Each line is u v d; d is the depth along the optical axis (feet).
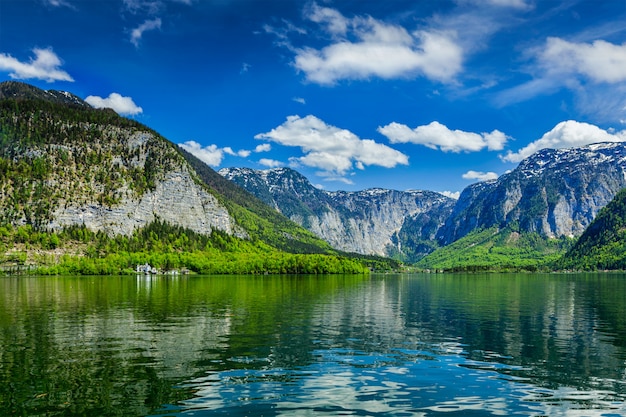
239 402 113.19
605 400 116.88
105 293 431.43
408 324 237.45
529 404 113.91
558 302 369.09
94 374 135.54
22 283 598.34
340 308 311.47
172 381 129.49
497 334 207.92
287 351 168.55
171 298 379.55
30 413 104.83
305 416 104.63
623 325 236.84
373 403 113.39
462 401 115.55
